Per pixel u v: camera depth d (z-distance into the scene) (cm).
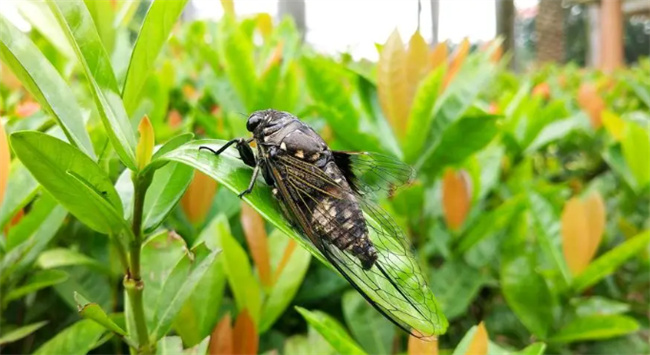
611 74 54
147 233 11
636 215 25
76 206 11
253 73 22
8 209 13
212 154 11
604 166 31
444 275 18
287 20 28
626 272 23
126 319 12
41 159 10
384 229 13
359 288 11
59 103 11
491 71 19
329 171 13
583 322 16
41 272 15
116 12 19
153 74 21
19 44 10
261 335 17
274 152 12
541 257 20
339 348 12
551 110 24
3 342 14
